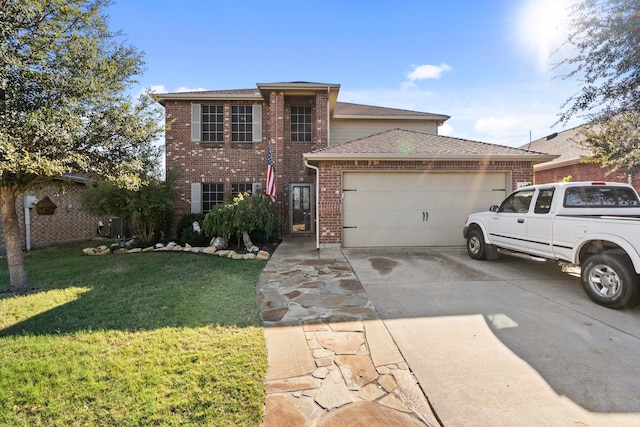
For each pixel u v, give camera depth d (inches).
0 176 169.5
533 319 149.2
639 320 147.3
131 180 223.0
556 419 83.0
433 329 139.1
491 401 90.6
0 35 157.9
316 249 349.4
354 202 349.4
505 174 350.3
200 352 119.8
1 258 349.1
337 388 97.5
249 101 501.7
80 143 195.5
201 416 85.6
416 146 366.0
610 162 271.0
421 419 84.3
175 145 494.0
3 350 123.1
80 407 90.1
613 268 161.9
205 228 360.5
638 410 85.8
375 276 231.9
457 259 291.3
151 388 97.8
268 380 101.9
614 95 231.8
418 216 350.0
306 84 467.2
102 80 201.2
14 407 90.4
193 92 520.1
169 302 179.3
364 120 581.3
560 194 209.5
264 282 220.4
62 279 237.1
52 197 465.4
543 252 215.3
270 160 437.4
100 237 550.0
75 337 134.0
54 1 172.6
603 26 213.2
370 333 135.9
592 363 109.7
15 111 164.7
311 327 142.9
